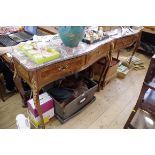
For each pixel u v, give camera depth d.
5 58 1.70
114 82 2.58
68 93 1.89
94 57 1.76
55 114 1.83
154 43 3.52
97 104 2.11
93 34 1.84
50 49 1.43
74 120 1.86
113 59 2.57
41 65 1.25
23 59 1.32
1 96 1.98
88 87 2.11
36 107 1.42
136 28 2.48
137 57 3.42
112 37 1.98
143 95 1.44
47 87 1.98
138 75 2.81
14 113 1.87
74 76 2.21
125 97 2.27
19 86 1.75
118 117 1.95
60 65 1.39
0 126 1.70
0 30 2.08
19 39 1.93
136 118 1.90
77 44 1.57
